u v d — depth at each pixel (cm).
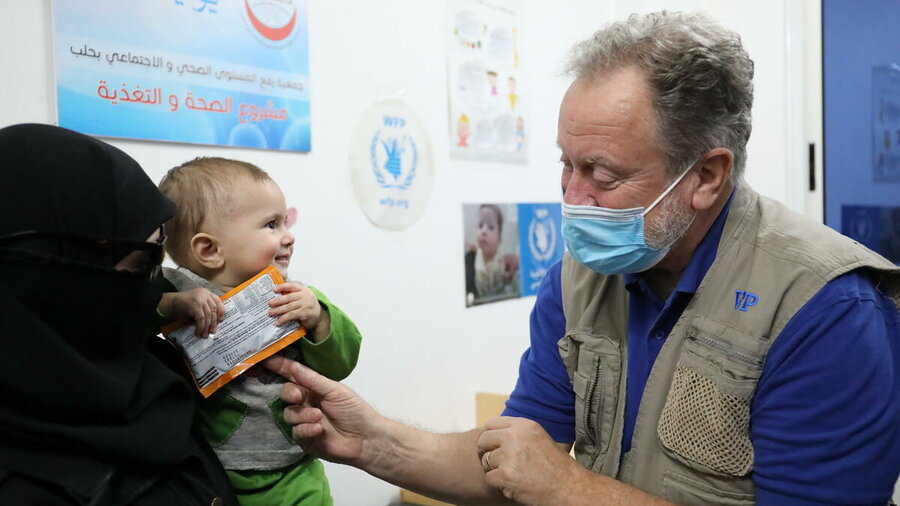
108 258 82
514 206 274
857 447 98
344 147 204
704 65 101
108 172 83
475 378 256
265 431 112
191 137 167
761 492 103
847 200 307
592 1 313
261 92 182
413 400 230
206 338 105
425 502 218
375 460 124
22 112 141
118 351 85
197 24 167
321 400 119
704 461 107
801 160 311
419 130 230
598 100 104
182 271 112
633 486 111
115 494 81
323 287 199
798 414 100
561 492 110
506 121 268
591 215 108
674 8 330
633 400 119
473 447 128
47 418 78
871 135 298
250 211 113
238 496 111
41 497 76
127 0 155
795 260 106
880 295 105
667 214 108
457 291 247
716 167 108
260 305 109
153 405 87
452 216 245
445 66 240
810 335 100
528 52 279
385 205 218
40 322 77
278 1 185
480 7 254
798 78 309
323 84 198
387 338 220
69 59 146
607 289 126
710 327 110
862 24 297
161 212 88
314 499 116
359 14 208
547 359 132
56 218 79
